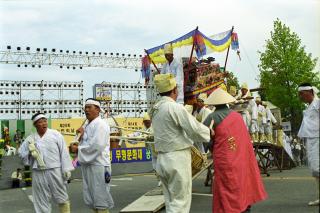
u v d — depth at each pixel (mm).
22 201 12070
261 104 15438
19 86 36031
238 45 11594
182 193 5875
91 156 6793
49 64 36688
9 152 25703
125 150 21750
